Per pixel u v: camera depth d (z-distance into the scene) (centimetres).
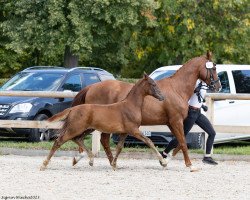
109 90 1524
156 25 3747
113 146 1872
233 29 3994
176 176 1412
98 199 1111
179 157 1739
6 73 4456
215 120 1861
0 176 1362
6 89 2011
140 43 4053
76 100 1560
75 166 1558
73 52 3684
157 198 1137
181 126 1519
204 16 4022
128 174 1428
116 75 4406
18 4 3597
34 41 3619
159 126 1762
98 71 2144
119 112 1466
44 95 1803
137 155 1750
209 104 1747
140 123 1486
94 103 1534
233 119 1889
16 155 1784
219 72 1902
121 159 1731
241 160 1744
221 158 1744
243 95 1742
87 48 3594
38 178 1341
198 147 1834
